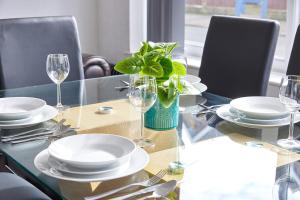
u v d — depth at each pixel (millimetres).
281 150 1305
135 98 1285
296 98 1306
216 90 2240
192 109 1690
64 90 1976
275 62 3045
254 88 2055
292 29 2869
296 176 1135
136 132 1447
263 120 1508
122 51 3959
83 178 1042
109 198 1013
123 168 1099
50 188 1075
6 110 1598
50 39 2318
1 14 3670
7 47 2203
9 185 1361
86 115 1612
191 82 1959
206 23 3549
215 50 2250
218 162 1218
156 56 1320
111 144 1251
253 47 2076
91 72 3133
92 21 4160
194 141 1372
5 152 1277
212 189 1066
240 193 1046
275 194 1045
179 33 3520
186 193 1044
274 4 3004
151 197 1016
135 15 3830
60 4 3941
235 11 3301
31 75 2268
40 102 1613
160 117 1431
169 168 1173
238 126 1508
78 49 2408
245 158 1248
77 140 1251
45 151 1204
